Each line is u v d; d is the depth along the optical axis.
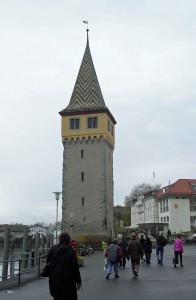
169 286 17.48
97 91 70.62
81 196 64.19
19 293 16.58
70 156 66.12
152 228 93.62
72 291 8.74
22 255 30.47
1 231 75.06
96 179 64.38
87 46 75.56
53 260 8.90
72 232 62.94
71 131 66.88
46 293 16.58
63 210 64.12
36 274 24.08
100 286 18.09
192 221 99.94
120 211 179.88
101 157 65.12
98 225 62.50
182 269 25.55
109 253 21.67
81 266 30.30
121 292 16.03
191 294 15.06
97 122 66.38
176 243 27.47
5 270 25.81
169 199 99.50
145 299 14.12
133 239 22.44
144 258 34.38
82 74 73.00
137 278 20.89
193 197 99.94
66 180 65.31
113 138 73.06
